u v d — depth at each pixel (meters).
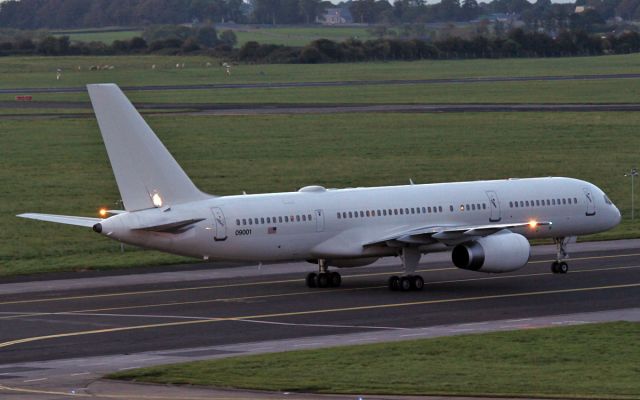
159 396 103.19
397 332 139.75
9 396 103.12
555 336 134.25
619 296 166.88
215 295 171.00
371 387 106.81
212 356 125.62
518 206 191.12
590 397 102.19
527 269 196.00
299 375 112.62
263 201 172.00
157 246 165.62
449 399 101.88
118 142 162.62
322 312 155.12
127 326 145.38
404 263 174.88
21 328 144.62
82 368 119.00
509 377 111.38
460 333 138.62
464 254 172.88
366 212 178.50
